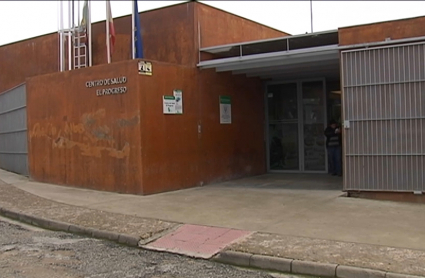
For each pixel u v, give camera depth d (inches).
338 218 338.6
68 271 244.7
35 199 435.8
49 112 538.9
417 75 396.8
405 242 271.0
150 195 453.7
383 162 411.5
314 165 635.5
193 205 400.8
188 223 334.0
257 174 632.4
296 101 645.9
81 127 501.0
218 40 560.4
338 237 285.1
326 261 239.1
